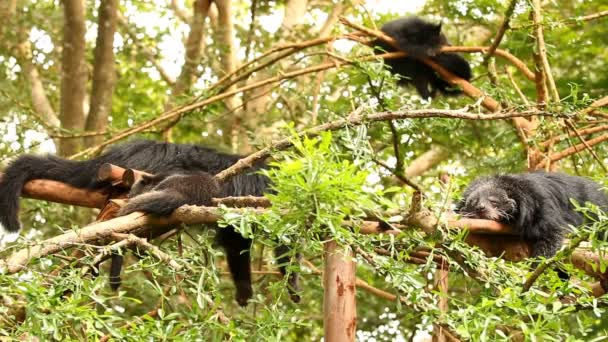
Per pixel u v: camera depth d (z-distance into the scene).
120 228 7.61
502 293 6.42
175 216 7.93
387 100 8.78
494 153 15.33
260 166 10.06
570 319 8.65
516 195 9.34
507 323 6.30
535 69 11.44
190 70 16.91
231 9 17.83
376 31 12.78
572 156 11.92
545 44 11.38
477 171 13.18
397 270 6.74
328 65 11.55
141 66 19.83
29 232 13.45
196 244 8.16
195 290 6.64
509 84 13.84
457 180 7.93
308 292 13.84
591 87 15.45
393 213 7.39
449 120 10.37
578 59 15.77
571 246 6.94
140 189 9.03
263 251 12.50
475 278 7.17
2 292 5.92
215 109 13.38
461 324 6.43
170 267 6.94
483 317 6.18
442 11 17.27
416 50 14.51
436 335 7.43
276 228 6.52
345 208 6.49
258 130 15.46
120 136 12.04
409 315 6.83
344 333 7.34
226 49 16.81
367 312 14.47
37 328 5.77
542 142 11.16
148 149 9.99
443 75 14.36
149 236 8.25
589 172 12.54
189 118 13.14
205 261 7.43
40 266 7.07
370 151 7.95
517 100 11.97
